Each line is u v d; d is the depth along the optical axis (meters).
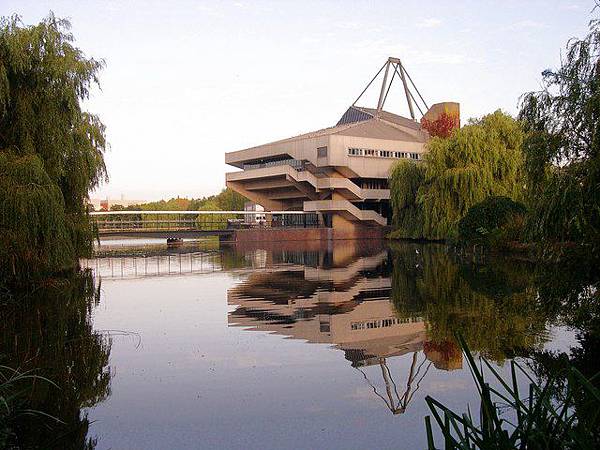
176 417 7.77
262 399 8.46
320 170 66.69
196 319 14.80
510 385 8.63
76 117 19.11
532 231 13.48
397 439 6.95
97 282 23.72
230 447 6.77
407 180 52.47
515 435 4.00
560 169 13.68
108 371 9.99
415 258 32.78
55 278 23.16
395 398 8.41
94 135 23.86
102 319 14.86
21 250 16.28
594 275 12.45
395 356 10.72
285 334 12.81
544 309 13.90
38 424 7.57
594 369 9.00
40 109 18.02
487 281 20.69
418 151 68.06
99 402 8.40
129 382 9.34
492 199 32.00
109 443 6.95
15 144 17.47
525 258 27.50
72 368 10.19
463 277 22.31
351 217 65.62
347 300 17.66
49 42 18.38
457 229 35.56
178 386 9.11
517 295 17.08
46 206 16.36
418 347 11.29
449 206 42.81
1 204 15.62
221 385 9.15
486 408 4.05
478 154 41.91
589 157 12.93
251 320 14.57
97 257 40.28
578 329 12.17
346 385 9.06
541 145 14.83
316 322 14.16
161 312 15.93
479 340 11.53
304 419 7.66
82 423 7.58
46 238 16.61
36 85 18.05
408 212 53.62
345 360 10.54
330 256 37.41
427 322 13.62
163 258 38.91
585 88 13.68
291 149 67.31
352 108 84.62
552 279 12.92
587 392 4.14
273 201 78.00
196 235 53.69
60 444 6.90
